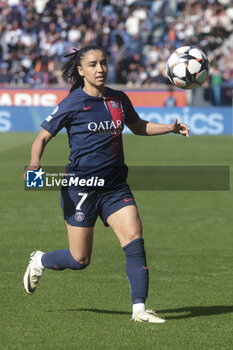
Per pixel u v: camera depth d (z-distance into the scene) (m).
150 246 29.67
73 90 18.86
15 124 97.44
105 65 18.05
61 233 32.25
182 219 36.56
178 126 19.31
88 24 114.88
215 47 111.69
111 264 26.20
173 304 20.59
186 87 21.66
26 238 31.00
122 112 18.42
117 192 18.33
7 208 39.53
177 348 16.30
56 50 107.44
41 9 118.50
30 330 17.72
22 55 107.44
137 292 18.06
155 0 123.62
